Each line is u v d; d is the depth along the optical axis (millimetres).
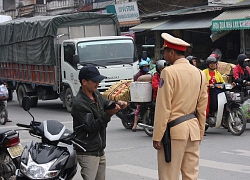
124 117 13211
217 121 11609
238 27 19297
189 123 5500
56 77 17750
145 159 9516
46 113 17844
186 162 5578
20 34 20297
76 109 5605
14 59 21172
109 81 16656
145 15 26688
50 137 5504
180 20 23547
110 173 8500
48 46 18016
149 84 11703
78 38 17297
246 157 9344
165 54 5648
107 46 17062
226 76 12898
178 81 5422
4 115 14961
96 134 5637
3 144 7324
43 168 5297
